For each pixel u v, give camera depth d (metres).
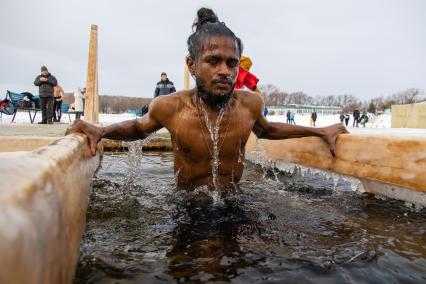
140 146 3.79
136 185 3.19
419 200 2.44
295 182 3.38
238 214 2.21
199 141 2.57
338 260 1.55
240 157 2.78
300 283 1.34
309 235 1.87
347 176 3.12
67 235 0.98
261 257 1.56
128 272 1.38
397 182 2.58
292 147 3.89
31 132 5.62
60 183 0.94
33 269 0.58
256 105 2.76
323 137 3.23
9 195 0.58
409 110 36.19
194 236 1.81
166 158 5.55
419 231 1.99
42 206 0.70
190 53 2.60
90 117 8.04
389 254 1.64
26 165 0.82
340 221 2.15
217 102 2.49
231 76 2.40
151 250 1.61
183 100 2.61
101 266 1.41
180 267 1.44
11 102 13.10
